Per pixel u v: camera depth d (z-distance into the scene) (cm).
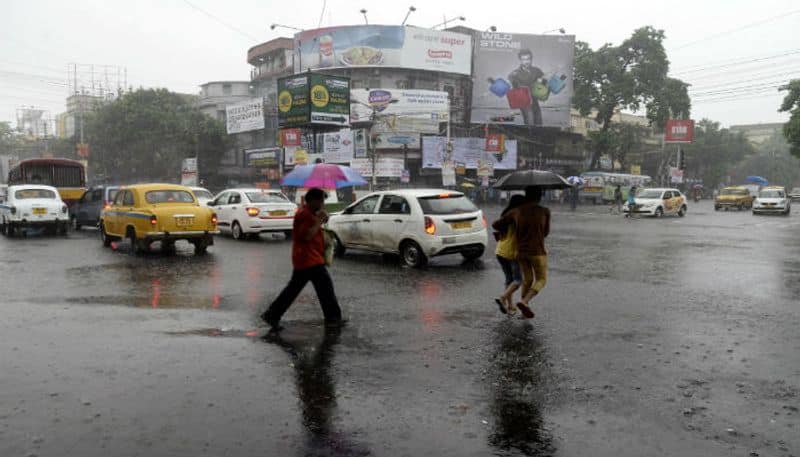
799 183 10188
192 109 5538
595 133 5341
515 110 5019
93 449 356
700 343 601
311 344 595
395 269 1129
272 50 5500
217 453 352
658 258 1303
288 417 407
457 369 516
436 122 4569
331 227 1327
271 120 5294
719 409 424
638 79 5150
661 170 6750
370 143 4419
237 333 638
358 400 440
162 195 1401
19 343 589
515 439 374
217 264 1194
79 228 2162
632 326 673
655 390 463
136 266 1160
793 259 1287
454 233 1148
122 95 5503
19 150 8588
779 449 360
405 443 368
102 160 5541
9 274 1049
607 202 5006
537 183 712
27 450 354
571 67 5091
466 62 4806
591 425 396
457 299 835
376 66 4600
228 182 5559
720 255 1360
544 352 568
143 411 415
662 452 356
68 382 474
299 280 674
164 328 658
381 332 645
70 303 795
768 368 520
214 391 456
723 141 7688
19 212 1803
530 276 720
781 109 4081
